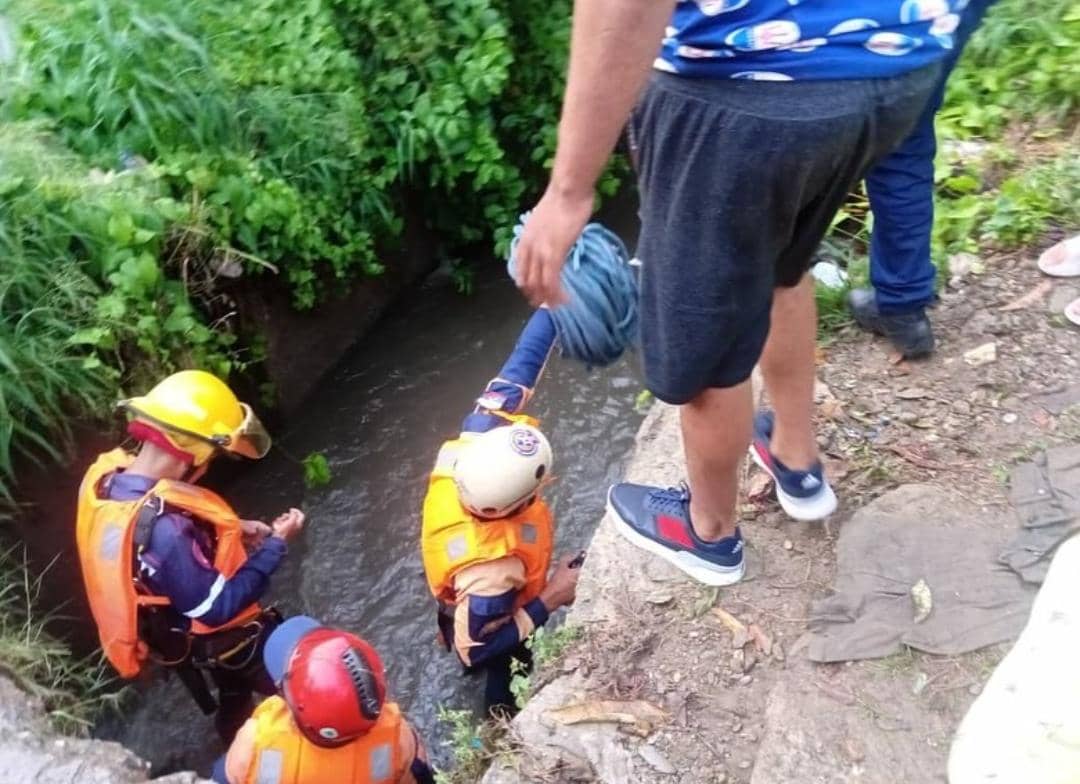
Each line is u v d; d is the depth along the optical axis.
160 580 2.73
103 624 2.76
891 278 2.76
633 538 2.49
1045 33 3.88
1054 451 2.57
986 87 3.85
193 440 2.74
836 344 3.02
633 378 3.99
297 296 3.93
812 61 1.50
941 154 3.63
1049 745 1.32
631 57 1.37
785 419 2.29
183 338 3.42
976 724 1.48
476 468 2.62
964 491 2.53
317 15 4.17
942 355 2.92
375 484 3.85
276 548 2.93
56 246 3.23
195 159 3.68
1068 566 1.41
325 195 4.03
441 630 3.06
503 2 4.40
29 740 2.55
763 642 2.31
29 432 3.05
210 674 3.08
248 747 2.40
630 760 2.16
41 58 3.75
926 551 2.39
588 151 1.45
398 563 3.56
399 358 4.35
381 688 2.36
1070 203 3.26
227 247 3.54
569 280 2.22
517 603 2.81
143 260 3.27
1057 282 3.06
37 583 3.14
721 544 2.37
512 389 2.92
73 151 3.59
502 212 4.55
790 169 1.54
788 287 1.88
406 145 4.29
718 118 1.53
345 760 2.38
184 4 4.04
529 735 2.24
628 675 2.31
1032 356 2.86
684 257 1.66
